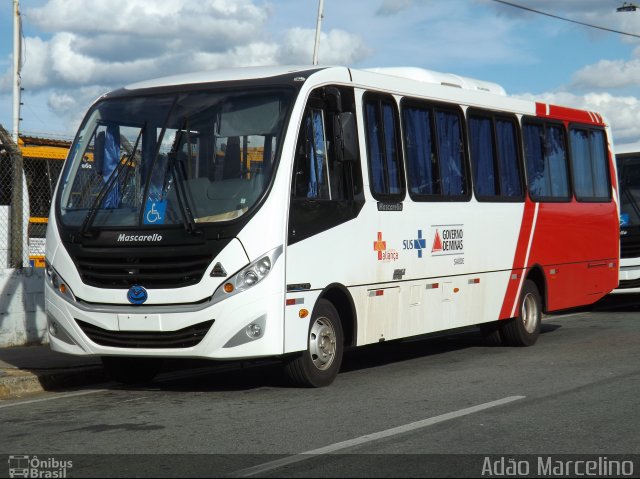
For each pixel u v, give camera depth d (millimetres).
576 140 16547
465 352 14039
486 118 14047
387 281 11555
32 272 14547
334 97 10617
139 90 11008
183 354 9773
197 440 7793
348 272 10852
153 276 9812
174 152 10242
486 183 13867
